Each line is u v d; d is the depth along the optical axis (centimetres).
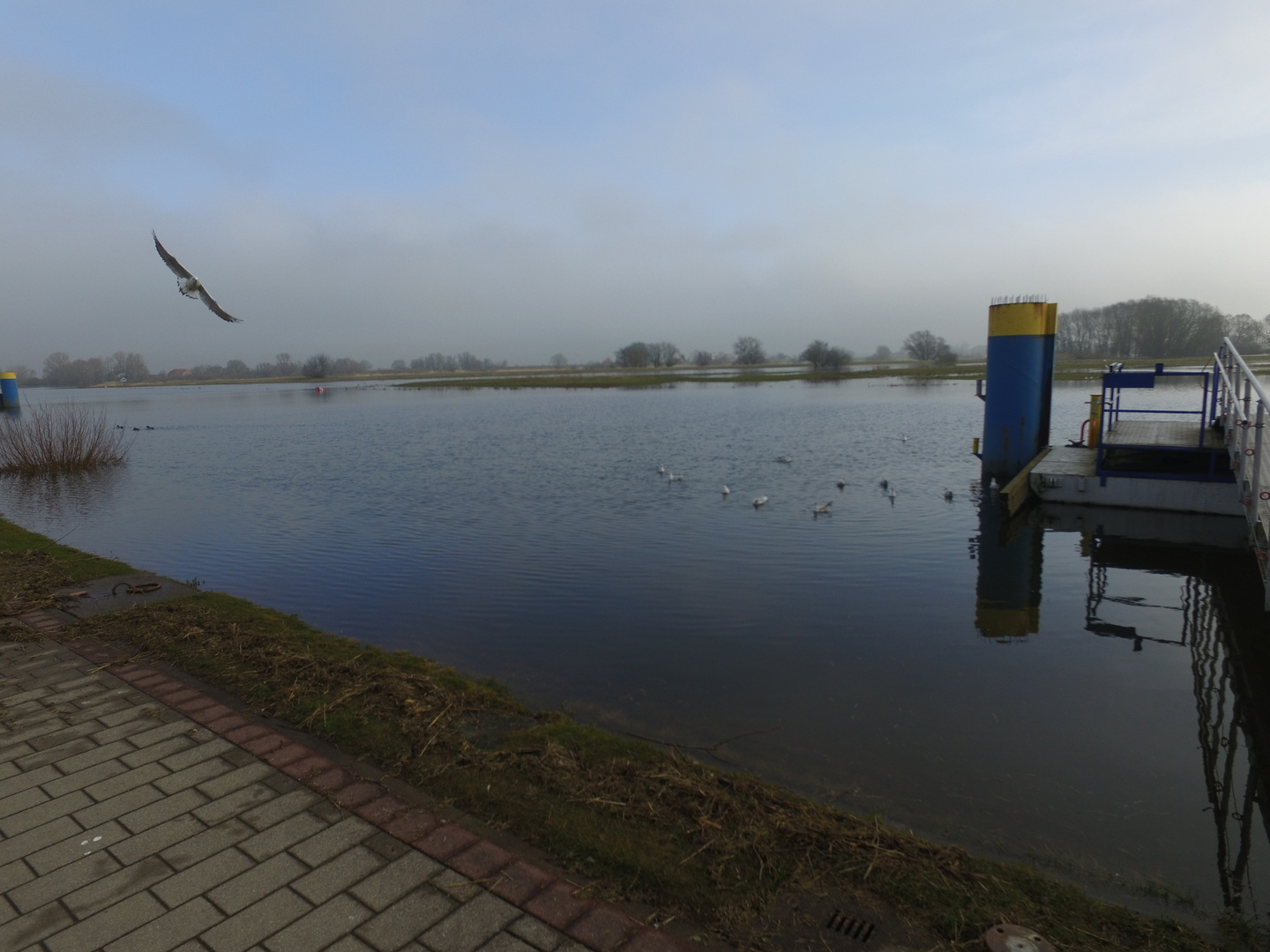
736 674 812
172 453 3116
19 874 402
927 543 1389
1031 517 1570
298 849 420
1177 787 596
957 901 380
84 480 2431
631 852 413
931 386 6912
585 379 10750
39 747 542
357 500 1912
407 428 4025
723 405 5019
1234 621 995
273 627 805
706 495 1872
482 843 424
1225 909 439
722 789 486
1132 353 11356
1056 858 496
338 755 526
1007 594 1101
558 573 1214
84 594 930
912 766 620
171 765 514
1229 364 1552
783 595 1095
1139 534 1429
